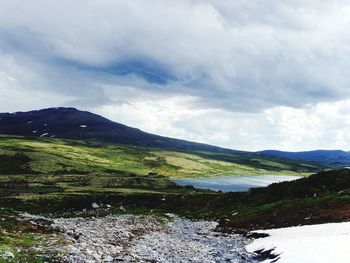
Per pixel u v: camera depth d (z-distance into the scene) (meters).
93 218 77.00
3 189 139.12
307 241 39.09
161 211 96.00
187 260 35.34
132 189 145.12
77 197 102.69
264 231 55.28
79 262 27.42
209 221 79.88
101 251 33.72
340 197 65.56
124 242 43.00
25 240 34.66
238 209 84.50
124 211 93.56
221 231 63.94
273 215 67.31
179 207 98.94
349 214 55.22
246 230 61.22
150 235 54.38
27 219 46.03
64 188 144.62
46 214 88.19
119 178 183.12
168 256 37.00
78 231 45.22
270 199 84.12
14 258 26.52
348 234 39.72
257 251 40.84
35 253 28.91
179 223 76.69
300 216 61.31
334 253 32.66
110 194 111.81
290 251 36.44
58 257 28.11
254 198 88.00
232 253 40.84
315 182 83.19
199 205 96.94
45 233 40.38
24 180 168.50
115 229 54.41
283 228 54.69
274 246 40.12
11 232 37.81
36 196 106.62
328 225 49.47
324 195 73.38
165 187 165.62
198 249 43.75
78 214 87.75
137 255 34.91
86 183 164.88
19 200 99.69
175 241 50.44
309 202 68.56
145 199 106.62
